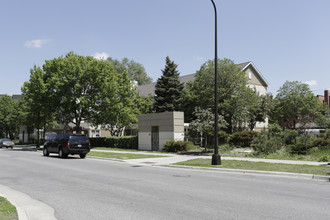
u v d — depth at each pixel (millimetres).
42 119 48469
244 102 33938
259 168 14375
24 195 8891
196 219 6098
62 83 35562
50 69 37906
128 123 42500
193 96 38000
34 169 16031
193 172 14469
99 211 6863
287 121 53531
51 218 6363
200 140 29016
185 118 41000
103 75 37719
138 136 32500
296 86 52750
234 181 11336
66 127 48250
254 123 39562
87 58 39375
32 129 63031
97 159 23547
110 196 8578
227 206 7207
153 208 7070
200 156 22609
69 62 37156
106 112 37812
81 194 8945
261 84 50688
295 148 20641
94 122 40281
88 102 36312
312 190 9344
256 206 7191
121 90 40281
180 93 44062
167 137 28641
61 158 24562
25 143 61594
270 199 7992
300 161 17031
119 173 14109
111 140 36812
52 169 16000
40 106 37781
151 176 12922
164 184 10656
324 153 19469
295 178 12086
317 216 6246
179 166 16812
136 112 44594
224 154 22859
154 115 30328
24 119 55125
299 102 52250
